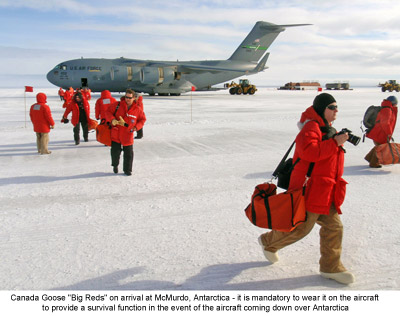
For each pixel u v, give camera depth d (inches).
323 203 109.0
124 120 249.1
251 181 245.0
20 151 349.7
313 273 123.2
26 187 228.7
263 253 133.4
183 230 161.2
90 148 366.9
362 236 153.5
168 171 272.8
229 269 125.5
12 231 158.7
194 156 328.5
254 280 118.4
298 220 109.6
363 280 118.0
